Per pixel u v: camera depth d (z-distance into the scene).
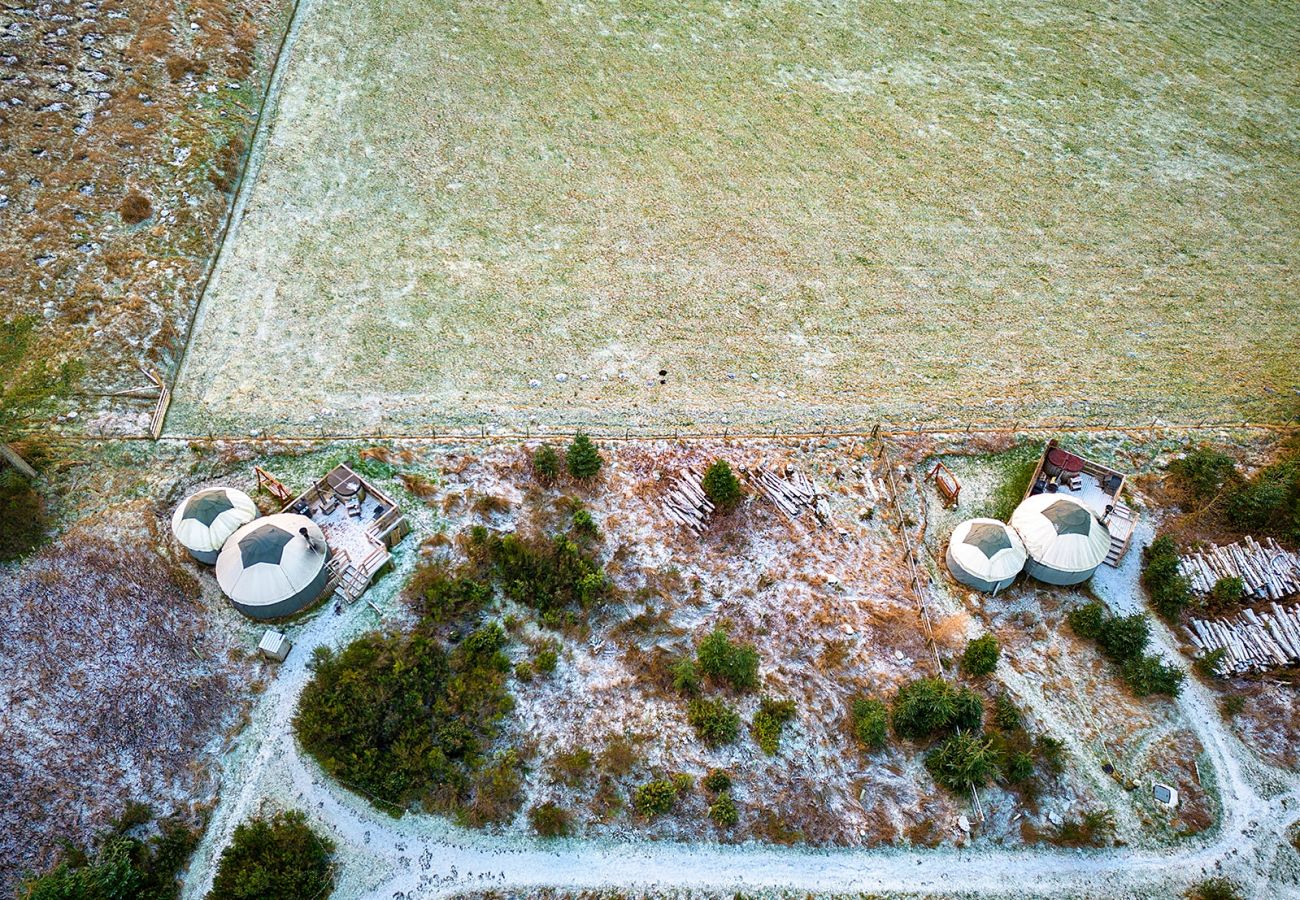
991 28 63.19
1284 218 50.19
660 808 27.31
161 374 37.97
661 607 32.53
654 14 61.75
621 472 36.31
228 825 26.66
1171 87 59.06
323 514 33.53
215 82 51.53
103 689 28.59
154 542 32.22
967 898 26.59
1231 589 33.16
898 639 31.95
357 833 26.77
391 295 42.53
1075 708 30.81
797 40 60.72
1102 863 27.50
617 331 41.81
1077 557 32.72
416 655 29.41
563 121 52.94
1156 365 41.84
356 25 58.19
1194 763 29.80
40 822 26.14
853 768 28.95
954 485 36.25
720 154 51.69
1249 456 38.28
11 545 31.14
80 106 47.53
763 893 26.41
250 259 43.56
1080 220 49.25
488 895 25.95
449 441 36.75
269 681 29.58
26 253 40.81
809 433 38.19
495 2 61.22
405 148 50.19
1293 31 64.50
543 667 30.19
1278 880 27.39
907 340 42.34
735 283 44.41
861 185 50.44
